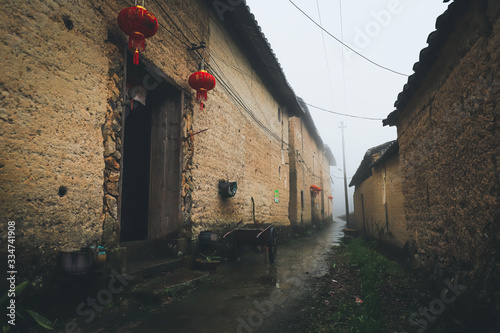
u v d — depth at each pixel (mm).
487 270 2855
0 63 2758
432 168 4555
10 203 2732
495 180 2857
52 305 2955
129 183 6555
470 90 3330
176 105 5695
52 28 3244
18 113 2863
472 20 3229
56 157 3180
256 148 9875
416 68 4488
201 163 6227
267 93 11422
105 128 3842
